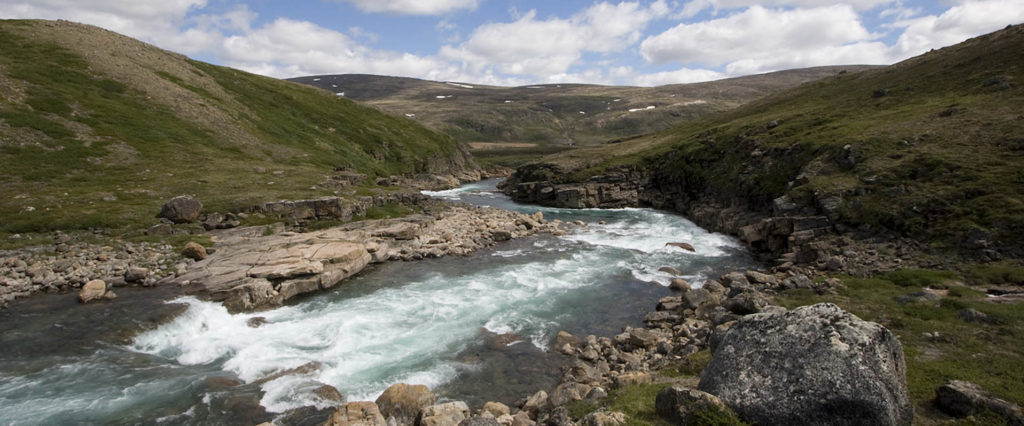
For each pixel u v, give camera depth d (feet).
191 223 118.93
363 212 148.77
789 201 129.70
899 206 106.01
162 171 159.74
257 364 61.36
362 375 59.00
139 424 46.75
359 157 286.25
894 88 210.79
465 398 54.44
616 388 48.91
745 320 37.50
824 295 75.66
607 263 117.08
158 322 70.79
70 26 268.21
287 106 311.06
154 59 275.18
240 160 196.24
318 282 93.50
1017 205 90.89
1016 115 127.24
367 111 382.01
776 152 174.81
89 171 147.95
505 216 186.29
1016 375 42.42
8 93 172.45
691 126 331.98
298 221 131.75
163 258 97.30
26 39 226.17
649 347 65.82
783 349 33.12
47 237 102.73
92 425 46.29
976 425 33.73
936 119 144.97
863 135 147.02
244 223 123.65
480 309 83.87
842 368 29.99
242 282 85.97
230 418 48.19
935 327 57.31
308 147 258.16
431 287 96.22
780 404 30.53
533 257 123.24
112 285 86.38
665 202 232.12
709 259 121.70
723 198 187.42
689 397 33.65
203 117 230.07
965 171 107.86
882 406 28.12
